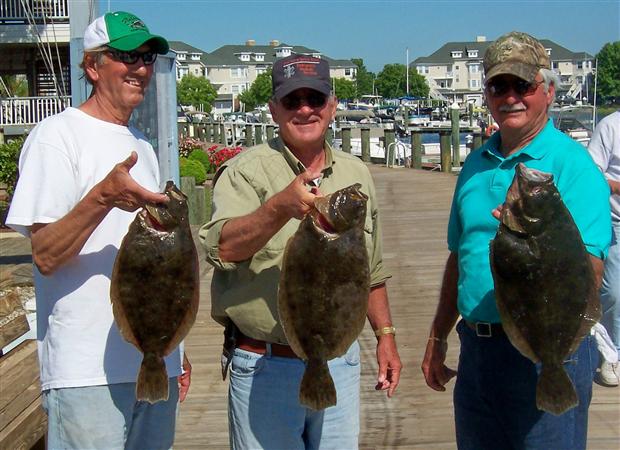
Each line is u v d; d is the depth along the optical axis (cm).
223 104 11400
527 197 271
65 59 2148
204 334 697
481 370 321
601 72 8569
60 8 2016
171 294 273
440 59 11919
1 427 376
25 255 1043
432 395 540
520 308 276
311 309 275
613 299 546
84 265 300
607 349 532
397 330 689
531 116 313
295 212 277
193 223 1170
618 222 539
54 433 304
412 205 1449
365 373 586
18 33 1989
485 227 320
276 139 339
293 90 312
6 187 1464
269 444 321
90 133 308
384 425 491
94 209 274
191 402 536
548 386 276
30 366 465
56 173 293
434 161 3008
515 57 309
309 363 279
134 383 306
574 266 274
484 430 326
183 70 11112
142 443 322
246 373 322
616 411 503
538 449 310
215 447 461
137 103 321
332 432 329
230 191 322
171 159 1029
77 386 297
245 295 316
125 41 305
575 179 304
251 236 292
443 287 363
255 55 12131
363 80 11812
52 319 303
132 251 271
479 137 1936
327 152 336
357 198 272
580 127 2750
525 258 272
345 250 273
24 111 2025
